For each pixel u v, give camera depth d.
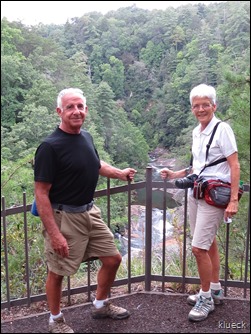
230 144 2.38
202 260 2.52
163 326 2.54
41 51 26.97
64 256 2.26
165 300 2.89
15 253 3.60
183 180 2.54
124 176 2.81
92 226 2.43
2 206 2.65
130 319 2.63
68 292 2.88
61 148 2.22
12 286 3.42
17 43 26.28
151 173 2.86
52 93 23.19
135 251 5.50
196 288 3.08
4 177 5.47
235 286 2.89
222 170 2.47
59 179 2.26
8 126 21.12
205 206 2.48
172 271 3.64
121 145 27.55
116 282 2.97
